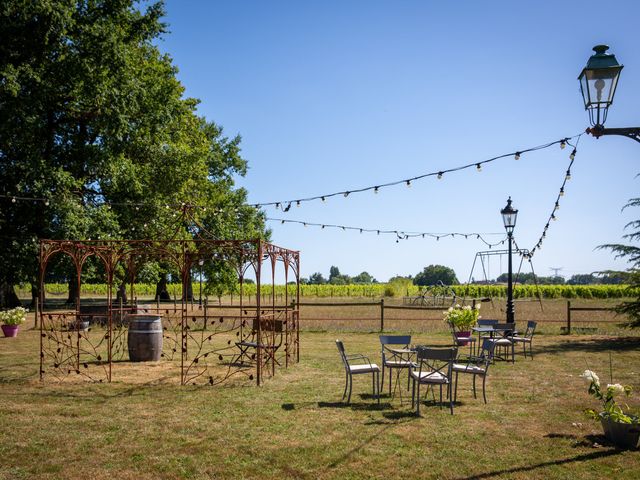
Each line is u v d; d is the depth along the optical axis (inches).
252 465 236.7
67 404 353.7
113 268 478.0
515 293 2016.5
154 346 548.1
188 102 1428.4
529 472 226.5
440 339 730.2
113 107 944.9
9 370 482.3
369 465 235.9
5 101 863.1
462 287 2021.4
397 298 1999.3
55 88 908.0
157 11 1044.5
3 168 938.7
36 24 866.1
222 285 1414.9
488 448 259.8
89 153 978.1
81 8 960.3
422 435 281.4
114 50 926.4
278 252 499.5
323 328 869.2
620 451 255.1
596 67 224.2
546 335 783.1
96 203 1021.2
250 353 602.9
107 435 282.5
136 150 1101.1
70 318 930.7
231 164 1720.0
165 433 285.9
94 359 557.0
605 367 501.0
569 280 3216.0
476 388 405.7
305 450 256.7
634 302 729.6
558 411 334.6
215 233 1391.5
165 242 468.4
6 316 751.1
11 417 319.6
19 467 235.0
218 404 353.1
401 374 463.5
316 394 383.6
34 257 943.7
